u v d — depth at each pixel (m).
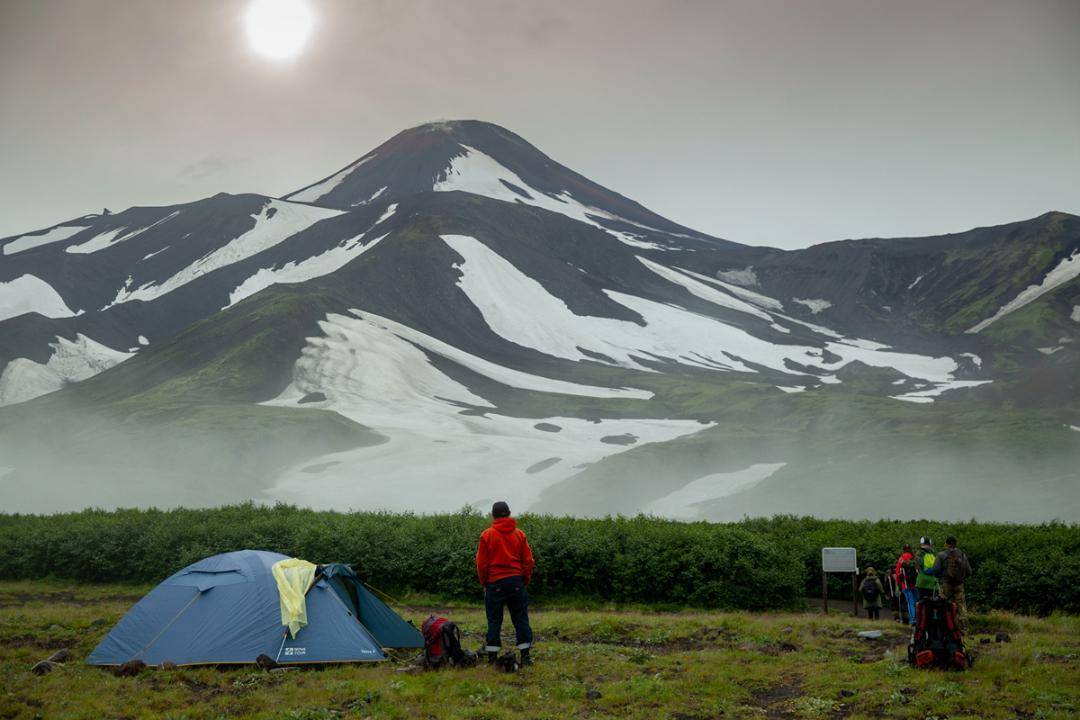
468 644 17.67
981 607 23.17
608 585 25.34
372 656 16.02
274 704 13.09
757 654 16.12
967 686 13.12
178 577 16.92
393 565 26.44
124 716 12.71
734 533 25.47
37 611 22.47
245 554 17.19
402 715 12.33
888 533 27.56
